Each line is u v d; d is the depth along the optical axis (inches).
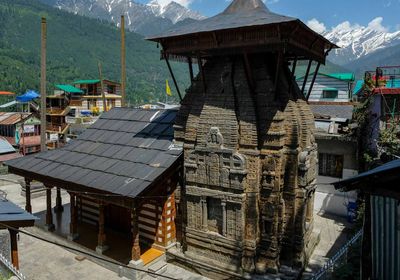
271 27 609.0
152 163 796.6
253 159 701.9
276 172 697.6
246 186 711.7
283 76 748.6
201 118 749.9
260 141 709.3
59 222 1010.1
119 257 800.3
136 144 888.9
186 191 779.4
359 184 423.8
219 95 733.3
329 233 956.6
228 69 732.7
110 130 991.6
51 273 767.7
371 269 439.5
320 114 1376.7
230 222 727.1
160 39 735.1
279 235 719.1
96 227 971.3
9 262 591.2
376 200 429.7
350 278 537.3
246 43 641.0
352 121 1165.1
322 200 1114.7
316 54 743.1
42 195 1301.7
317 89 1843.0
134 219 745.6
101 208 813.9
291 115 708.0
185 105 810.2
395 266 422.6
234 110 711.7
